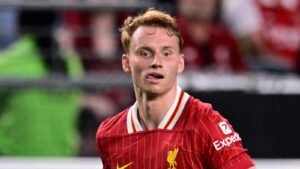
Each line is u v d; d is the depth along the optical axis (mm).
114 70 24125
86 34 24281
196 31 24312
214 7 24547
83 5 22781
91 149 23078
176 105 11344
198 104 11414
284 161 22328
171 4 24344
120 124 11680
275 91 22719
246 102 22531
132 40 11109
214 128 11117
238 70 24875
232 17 25062
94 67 24109
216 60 24609
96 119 23375
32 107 23094
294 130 22672
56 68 23875
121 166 11523
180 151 11094
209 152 11078
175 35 11008
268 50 25719
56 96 23250
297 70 25938
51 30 24219
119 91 23453
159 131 11258
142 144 11344
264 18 25734
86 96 23391
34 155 22984
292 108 22688
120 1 24703
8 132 23000
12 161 21703
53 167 21609
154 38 10875
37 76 22422
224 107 22422
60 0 24188
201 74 22859
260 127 22562
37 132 23078
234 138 11141
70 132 23219
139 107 11469
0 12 24344
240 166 10945
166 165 11156
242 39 25188
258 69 25344
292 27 26328
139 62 10977
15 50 23906
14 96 23078
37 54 23953
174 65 11008
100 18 24328
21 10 24031
